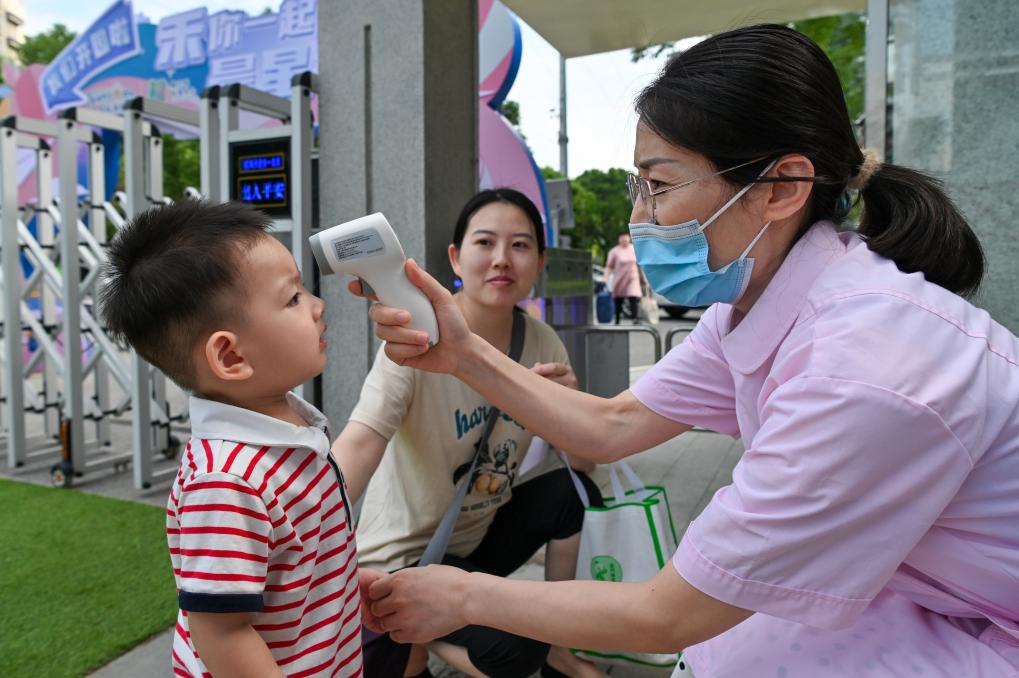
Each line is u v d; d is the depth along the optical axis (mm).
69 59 9453
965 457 878
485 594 1147
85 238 4430
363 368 2855
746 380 1162
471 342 1391
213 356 960
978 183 2098
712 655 1155
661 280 1201
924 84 2168
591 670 1843
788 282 1078
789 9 5031
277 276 1010
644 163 1122
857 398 864
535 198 5953
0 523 3271
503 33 5629
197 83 8289
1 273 4496
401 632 1251
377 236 1211
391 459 1742
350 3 2787
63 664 2072
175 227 1002
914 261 1046
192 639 945
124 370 4297
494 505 1834
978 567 964
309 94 2838
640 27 5125
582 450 1472
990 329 961
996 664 959
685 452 4637
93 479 4047
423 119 2701
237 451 969
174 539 1047
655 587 1013
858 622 1092
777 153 1032
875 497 876
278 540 980
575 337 4039
